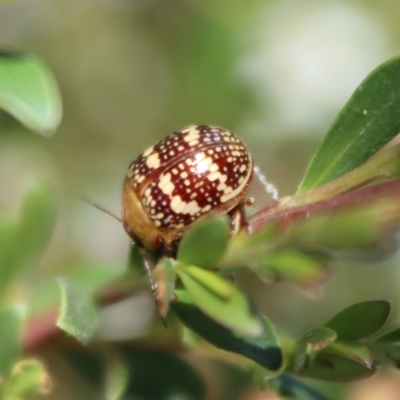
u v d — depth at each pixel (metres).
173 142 0.09
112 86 0.12
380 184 0.07
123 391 0.08
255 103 0.12
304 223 0.07
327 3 0.12
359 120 0.08
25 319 0.08
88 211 0.12
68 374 0.09
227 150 0.09
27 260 0.08
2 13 0.12
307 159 0.12
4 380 0.08
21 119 0.08
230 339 0.07
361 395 0.10
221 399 0.09
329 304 0.11
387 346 0.07
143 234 0.09
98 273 0.09
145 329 0.09
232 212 0.09
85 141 0.12
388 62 0.07
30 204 0.08
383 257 0.06
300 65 0.12
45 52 0.12
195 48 0.12
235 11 0.12
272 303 0.11
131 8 0.12
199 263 0.07
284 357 0.07
